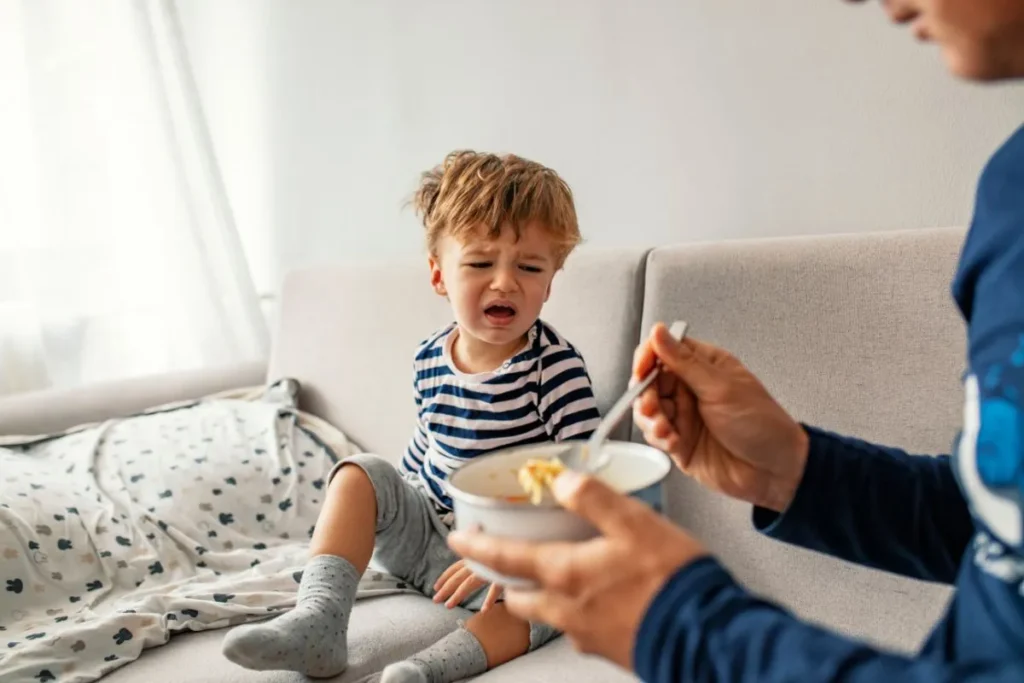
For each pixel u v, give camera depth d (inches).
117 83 79.8
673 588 17.1
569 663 39.5
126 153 80.7
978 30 16.8
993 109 42.3
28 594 45.2
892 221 46.6
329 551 42.1
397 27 72.6
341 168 80.0
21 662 37.9
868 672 15.0
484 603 42.1
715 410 25.6
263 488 57.1
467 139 69.1
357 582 42.0
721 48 52.7
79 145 78.6
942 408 36.6
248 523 55.1
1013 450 16.0
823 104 48.6
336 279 70.7
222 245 83.3
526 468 23.0
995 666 14.6
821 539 26.4
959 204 44.1
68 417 65.0
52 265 77.9
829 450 25.8
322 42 79.2
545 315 53.4
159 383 71.6
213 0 88.5
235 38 87.2
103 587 47.6
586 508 18.5
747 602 17.0
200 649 41.0
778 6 49.8
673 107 55.6
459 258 47.8
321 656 37.7
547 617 18.9
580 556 18.3
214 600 44.4
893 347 38.3
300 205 84.7
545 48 62.4
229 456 58.2
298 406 70.5
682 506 45.6
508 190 47.4
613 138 59.3
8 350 73.7
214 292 82.1
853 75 47.2
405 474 54.1
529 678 38.1
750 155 52.2
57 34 76.9
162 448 58.0
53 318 78.2
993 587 17.2
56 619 44.4
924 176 45.2
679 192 56.1
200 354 83.0
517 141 65.5
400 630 42.8
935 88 44.2
